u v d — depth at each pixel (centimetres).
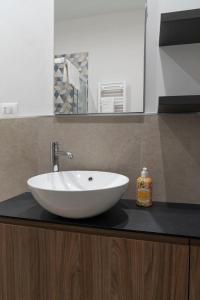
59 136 144
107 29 137
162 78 129
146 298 92
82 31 141
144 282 92
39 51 146
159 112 127
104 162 138
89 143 140
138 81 132
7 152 153
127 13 133
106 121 136
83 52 141
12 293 107
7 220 107
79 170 140
